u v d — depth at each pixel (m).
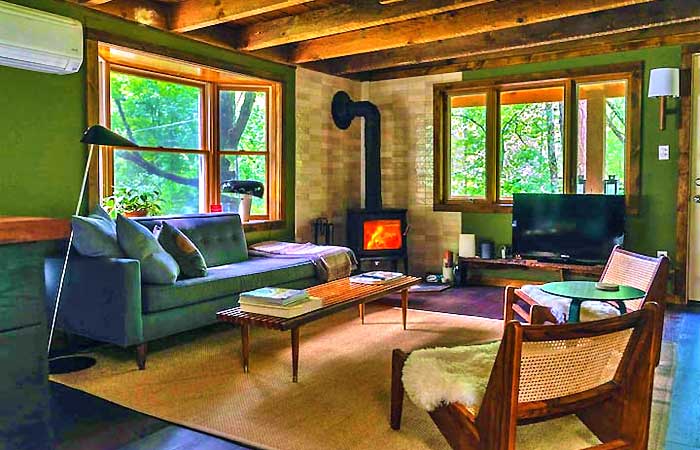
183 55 4.84
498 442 1.87
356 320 4.63
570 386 2.02
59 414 2.78
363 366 3.47
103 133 3.44
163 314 3.57
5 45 2.75
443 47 5.77
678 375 3.31
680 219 5.28
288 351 3.78
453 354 2.43
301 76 6.11
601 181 5.78
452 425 2.11
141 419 2.73
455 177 6.56
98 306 3.46
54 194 3.98
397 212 6.36
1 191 3.69
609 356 2.06
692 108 5.19
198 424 2.67
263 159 5.93
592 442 2.48
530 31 5.26
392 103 6.75
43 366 1.32
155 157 5.16
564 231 5.64
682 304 5.25
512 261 5.80
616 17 4.80
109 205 4.54
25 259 1.27
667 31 5.24
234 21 5.12
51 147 3.95
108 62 4.71
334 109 6.52
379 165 6.51
